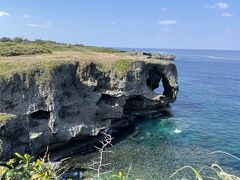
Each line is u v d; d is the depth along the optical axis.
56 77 53.56
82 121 57.06
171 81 80.38
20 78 49.50
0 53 70.00
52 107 51.16
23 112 48.75
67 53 83.94
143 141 58.75
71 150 53.56
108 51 111.69
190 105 89.38
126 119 72.56
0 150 38.19
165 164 47.47
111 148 54.72
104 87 66.88
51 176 8.59
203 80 149.88
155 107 76.75
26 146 43.69
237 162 47.94
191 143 57.53
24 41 121.62
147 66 75.06
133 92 70.06
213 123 70.75
